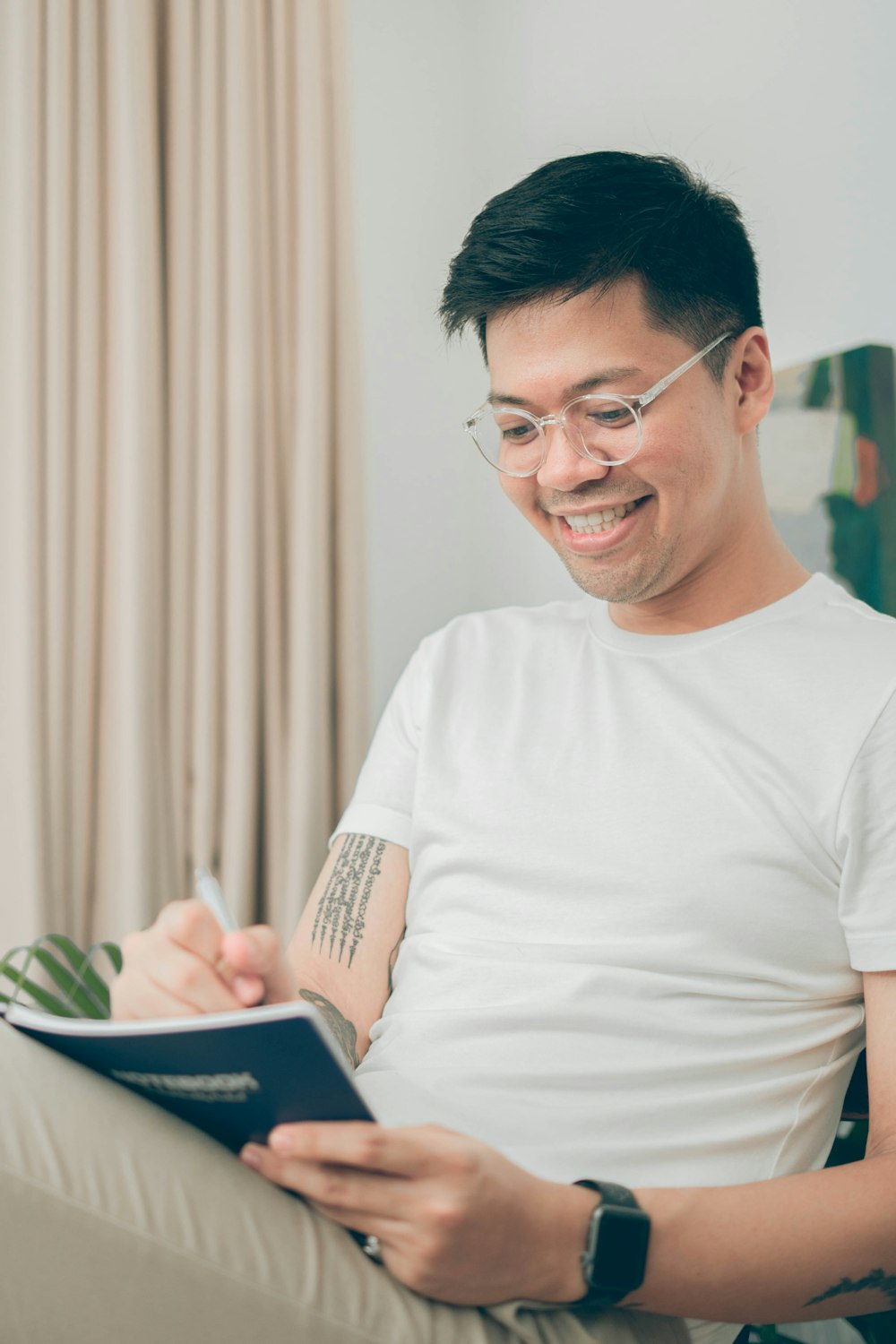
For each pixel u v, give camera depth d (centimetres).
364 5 224
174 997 71
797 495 153
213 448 194
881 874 85
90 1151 63
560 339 93
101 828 184
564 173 95
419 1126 67
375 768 117
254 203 200
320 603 200
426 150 233
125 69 182
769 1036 88
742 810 91
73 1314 62
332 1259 67
